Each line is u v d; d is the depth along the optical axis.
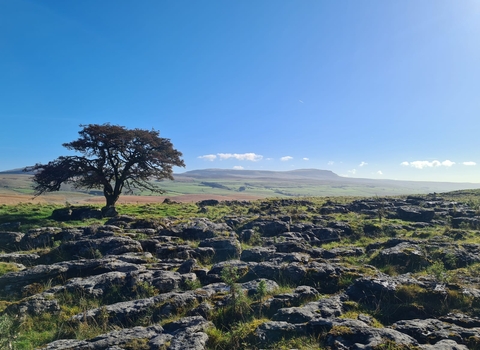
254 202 48.81
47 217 33.81
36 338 10.16
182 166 43.50
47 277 14.52
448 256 15.27
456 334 8.30
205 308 10.71
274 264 14.58
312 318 9.47
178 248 18.91
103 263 15.47
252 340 8.84
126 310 11.06
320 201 46.00
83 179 40.69
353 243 22.39
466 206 34.19
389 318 10.07
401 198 44.66
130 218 27.66
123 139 38.81
